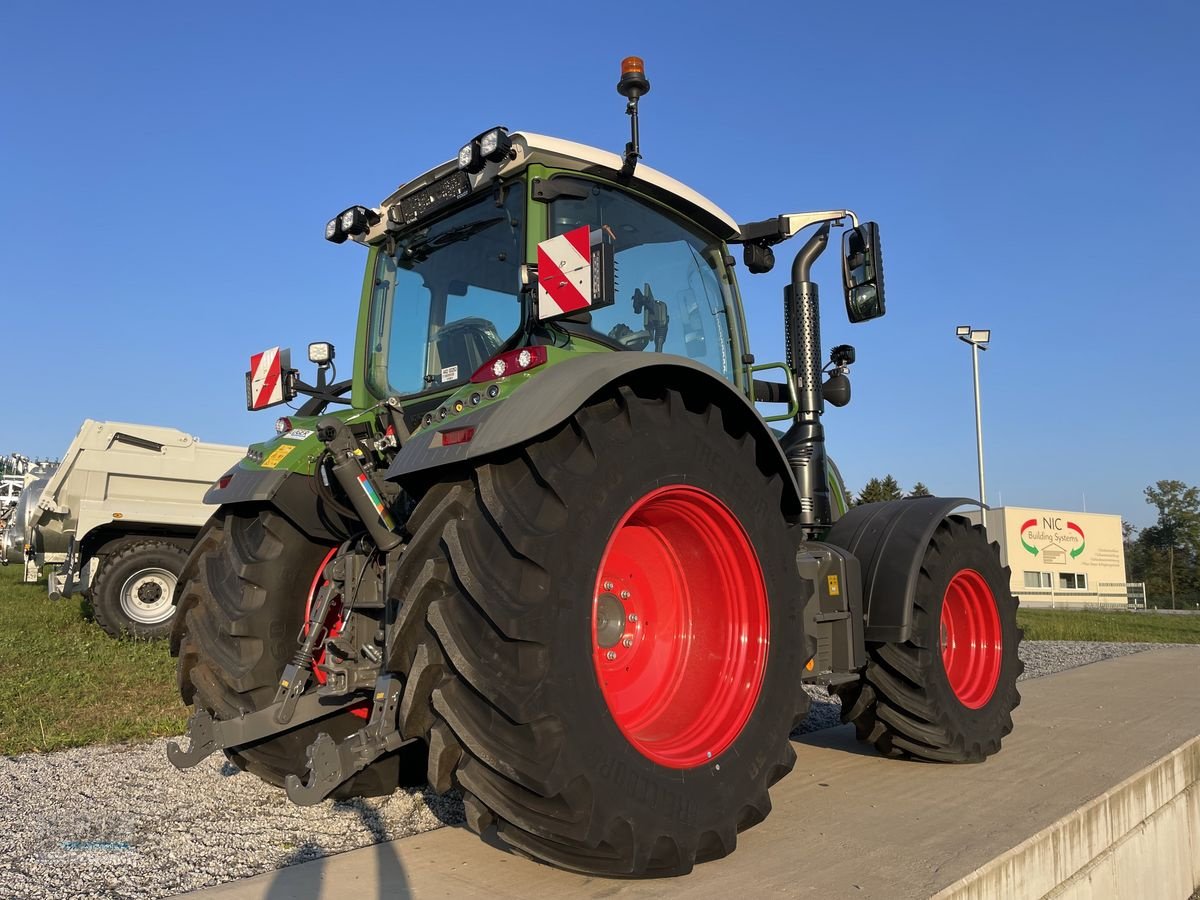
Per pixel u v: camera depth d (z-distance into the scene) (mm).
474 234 3457
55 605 11695
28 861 2777
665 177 3541
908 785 3602
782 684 2900
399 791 3611
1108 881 3389
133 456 10484
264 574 3322
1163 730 4848
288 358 3848
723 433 2902
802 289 4270
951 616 4309
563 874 2541
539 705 2221
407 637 2398
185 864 2756
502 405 2451
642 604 3002
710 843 2564
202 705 3303
